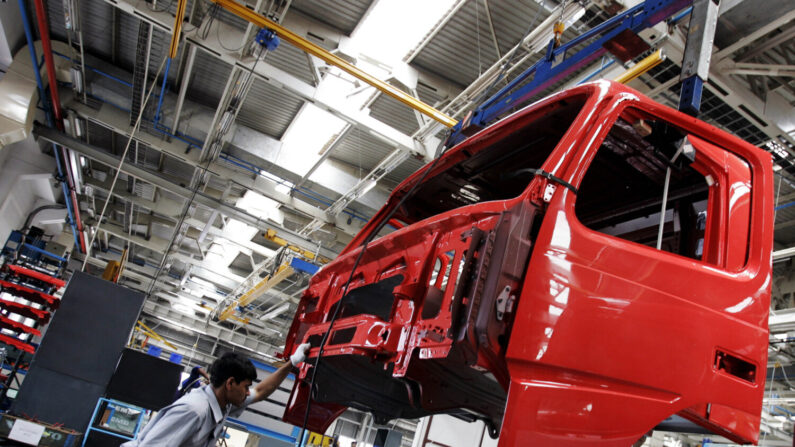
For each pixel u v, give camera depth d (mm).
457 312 2291
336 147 12000
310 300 3992
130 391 7691
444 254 2646
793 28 6430
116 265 11664
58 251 13039
